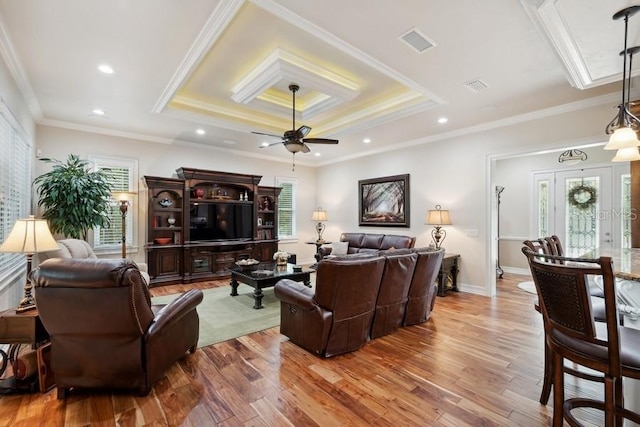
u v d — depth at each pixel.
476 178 5.15
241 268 4.92
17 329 2.20
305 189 8.39
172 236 5.98
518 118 4.61
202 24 2.54
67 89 3.77
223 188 6.86
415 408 2.08
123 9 2.35
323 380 2.44
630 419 1.60
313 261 8.41
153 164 5.92
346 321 2.87
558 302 1.57
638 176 3.28
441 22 2.45
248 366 2.66
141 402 2.13
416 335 3.36
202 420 1.95
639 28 2.23
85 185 4.39
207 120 5.00
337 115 5.41
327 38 2.67
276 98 4.73
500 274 6.41
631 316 1.99
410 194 6.18
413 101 4.48
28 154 4.15
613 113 3.82
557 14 2.10
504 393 2.26
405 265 3.30
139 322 2.08
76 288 1.96
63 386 2.15
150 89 3.78
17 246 2.30
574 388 2.38
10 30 2.59
